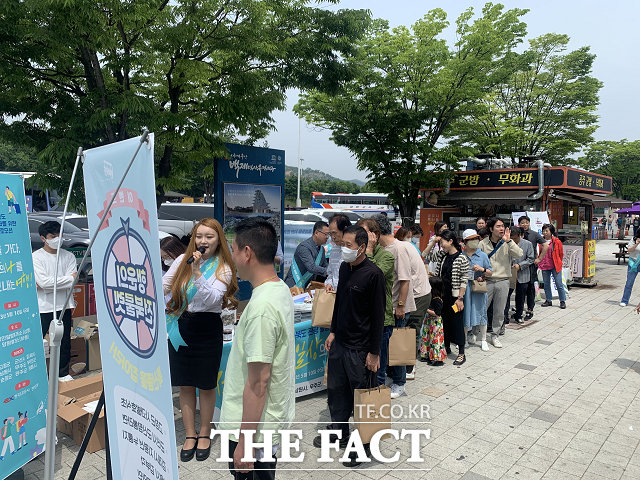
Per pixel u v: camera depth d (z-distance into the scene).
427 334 6.12
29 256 3.30
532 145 23.48
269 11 7.55
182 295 3.42
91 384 4.21
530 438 4.06
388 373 4.97
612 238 35.81
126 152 1.92
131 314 2.00
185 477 3.34
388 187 15.35
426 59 13.89
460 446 3.91
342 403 3.79
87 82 6.78
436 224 6.89
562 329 7.92
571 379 5.52
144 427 1.99
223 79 7.26
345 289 3.68
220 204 6.76
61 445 3.81
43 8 5.39
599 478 3.45
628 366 6.00
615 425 4.33
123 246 2.01
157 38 6.16
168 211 16.88
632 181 40.50
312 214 16.22
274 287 2.22
